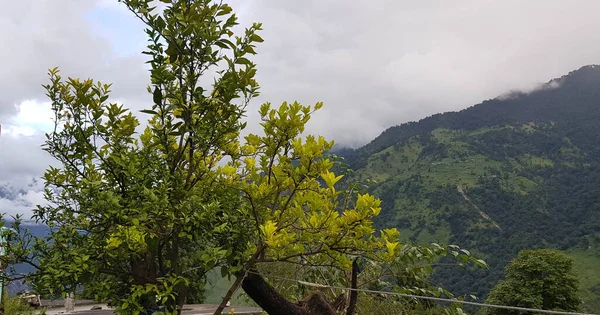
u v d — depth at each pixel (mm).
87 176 3535
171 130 3211
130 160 3156
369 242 3240
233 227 3115
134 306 3041
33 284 3248
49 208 3426
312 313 3908
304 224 3094
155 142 3334
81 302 13844
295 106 3119
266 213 3330
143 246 3209
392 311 4957
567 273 38062
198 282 3424
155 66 3160
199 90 3191
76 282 3121
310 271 4781
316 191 3287
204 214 2975
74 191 3492
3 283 3309
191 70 3281
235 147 3953
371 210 2889
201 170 3527
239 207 3279
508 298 38562
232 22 3271
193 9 3283
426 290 4125
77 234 3318
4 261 3137
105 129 3338
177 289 3344
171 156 3404
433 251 3793
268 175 3303
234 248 3125
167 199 2967
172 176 3215
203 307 11242
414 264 4137
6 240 3180
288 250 3312
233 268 3051
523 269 39625
